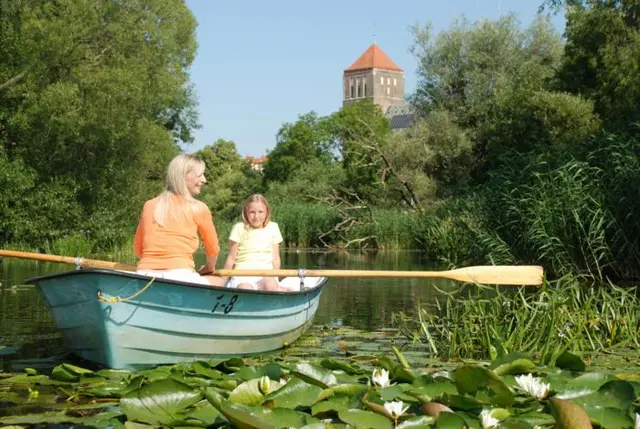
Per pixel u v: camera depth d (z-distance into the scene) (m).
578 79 24.72
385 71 120.81
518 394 3.63
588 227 10.27
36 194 19.16
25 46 19.20
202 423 3.15
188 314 4.80
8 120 19.03
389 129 54.62
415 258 17.48
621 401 3.29
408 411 3.33
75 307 4.68
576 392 3.44
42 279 4.76
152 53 22.31
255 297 5.21
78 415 3.49
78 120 19.55
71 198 19.81
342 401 3.36
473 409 3.26
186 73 29.86
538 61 29.67
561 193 10.58
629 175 10.21
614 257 10.19
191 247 5.14
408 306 8.35
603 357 5.18
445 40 30.14
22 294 9.03
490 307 5.84
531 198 11.01
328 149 55.78
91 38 21.69
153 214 5.07
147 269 5.02
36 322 6.72
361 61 121.75
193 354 4.94
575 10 23.75
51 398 3.85
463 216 15.63
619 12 22.22
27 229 18.84
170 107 31.50
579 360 4.00
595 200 10.17
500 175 13.34
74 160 20.83
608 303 6.00
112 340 4.54
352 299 9.12
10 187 18.66
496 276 5.86
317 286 6.46
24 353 5.22
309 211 24.91
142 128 21.67
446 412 2.99
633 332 5.75
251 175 59.38
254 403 3.34
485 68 30.06
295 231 24.91
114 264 5.40
